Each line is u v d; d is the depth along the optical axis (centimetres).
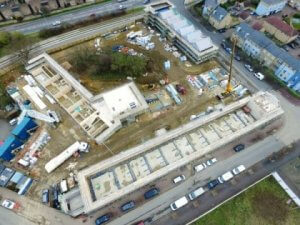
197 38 9575
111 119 8025
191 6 11994
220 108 7800
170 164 6700
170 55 9950
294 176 7056
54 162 7206
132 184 6391
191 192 6794
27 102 8562
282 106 8481
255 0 11906
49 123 8006
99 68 9231
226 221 6388
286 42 10319
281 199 6662
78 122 8125
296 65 8525
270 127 7938
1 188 6919
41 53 9988
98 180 6694
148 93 8831
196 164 7269
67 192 6762
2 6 10750
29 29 10900
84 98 8544
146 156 7062
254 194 6750
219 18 10600
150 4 11375
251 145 7606
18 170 7262
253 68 9519
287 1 11962
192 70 9494
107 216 6425
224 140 7069
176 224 6378
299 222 6338
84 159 7431
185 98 8675
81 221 6438
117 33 10769
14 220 6450
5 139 7988
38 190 6900
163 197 6781
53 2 11412
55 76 9069
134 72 9031
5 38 9925
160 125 8069
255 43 9475
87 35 10606
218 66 9638
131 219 6469
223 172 7150
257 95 7900
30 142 7706
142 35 10644
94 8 11819
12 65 9619
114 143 7731
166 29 10188
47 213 6544
